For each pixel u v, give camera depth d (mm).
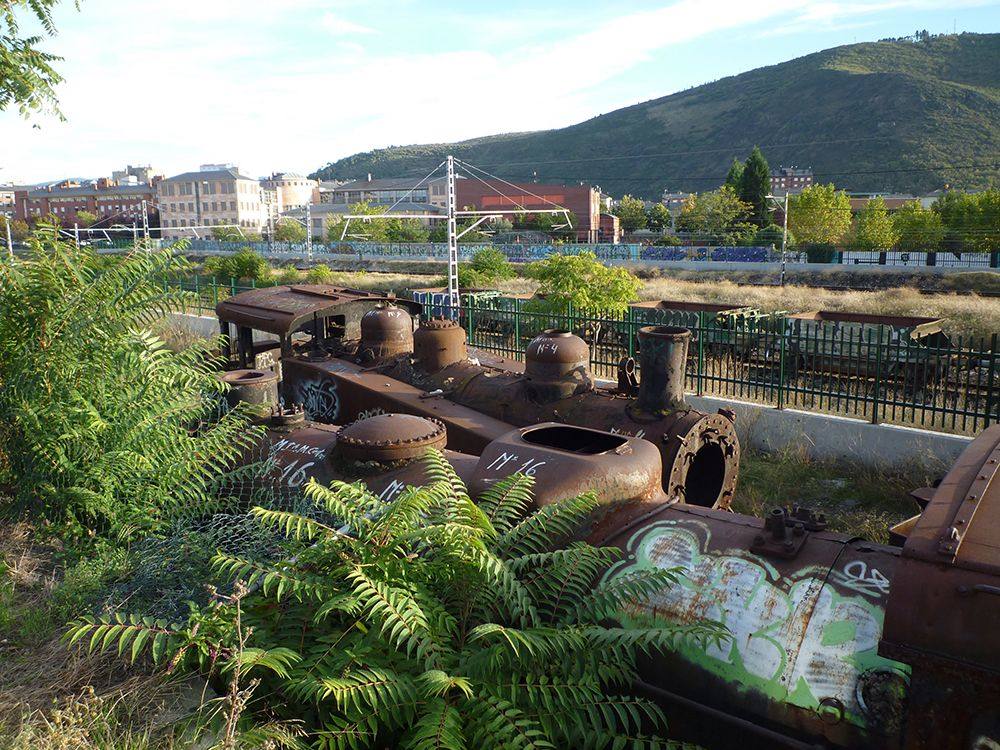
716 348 14703
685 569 3734
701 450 7277
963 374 13398
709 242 70062
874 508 8250
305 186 141875
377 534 3906
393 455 5617
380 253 67562
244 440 6535
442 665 3398
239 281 34938
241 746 3135
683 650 3467
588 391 7637
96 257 6301
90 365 5660
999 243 53281
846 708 3002
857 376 9977
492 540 4016
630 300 19594
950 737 2701
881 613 3148
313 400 9352
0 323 5914
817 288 41500
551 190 84375
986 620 2637
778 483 9047
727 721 3271
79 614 4289
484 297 21312
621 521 4262
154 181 119312
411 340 9570
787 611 3334
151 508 5473
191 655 3699
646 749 3521
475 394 8188
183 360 6395
